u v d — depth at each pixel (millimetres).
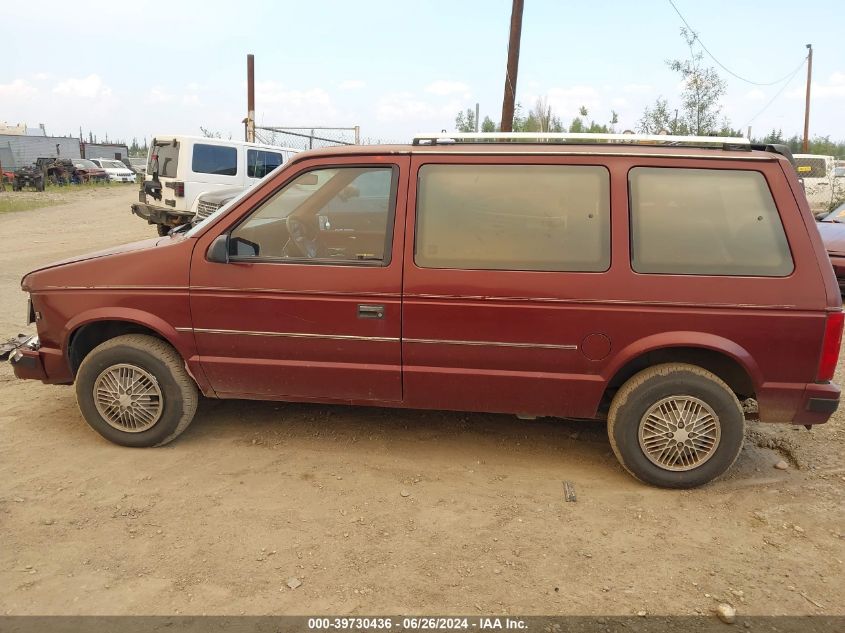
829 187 17797
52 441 4207
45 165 35125
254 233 3922
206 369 3969
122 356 3977
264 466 3922
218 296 3846
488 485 3756
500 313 3617
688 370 3588
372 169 3820
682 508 3535
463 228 3688
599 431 4547
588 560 3047
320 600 2730
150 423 4066
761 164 3570
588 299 3551
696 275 3502
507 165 3688
